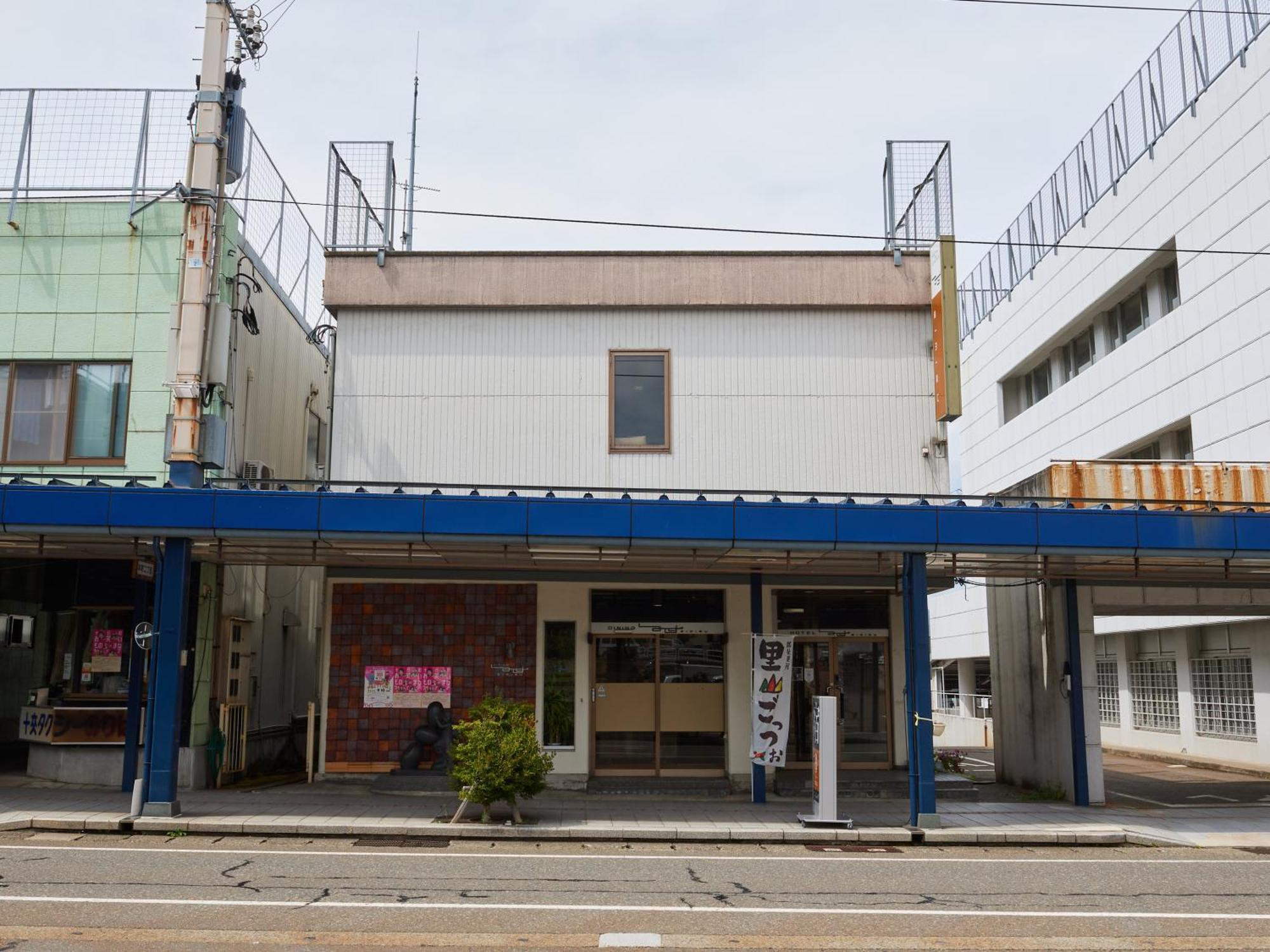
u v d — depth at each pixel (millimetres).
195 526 12750
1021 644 18312
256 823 12492
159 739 12828
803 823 13070
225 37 15109
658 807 14641
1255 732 23828
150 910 8281
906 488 16859
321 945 7359
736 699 16734
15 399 16156
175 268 16250
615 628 17016
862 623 17453
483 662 16719
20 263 16344
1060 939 7840
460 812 12992
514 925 8062
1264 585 17109
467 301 17188
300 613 21500
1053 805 15734
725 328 17297
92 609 16406
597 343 17250
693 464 16938
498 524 12914
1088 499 13625
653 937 7758
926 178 18031
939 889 9742
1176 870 10977
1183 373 24328
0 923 7746
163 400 15945
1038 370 35250
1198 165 23609
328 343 22906
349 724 16562
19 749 19578
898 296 17203
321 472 23047
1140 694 29578
